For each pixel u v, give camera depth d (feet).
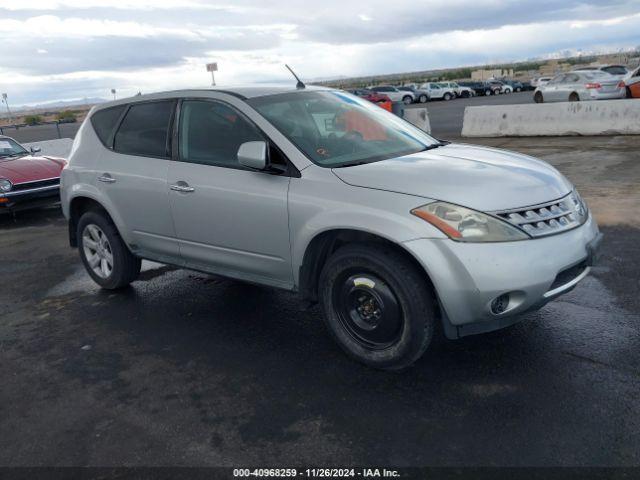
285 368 12.19
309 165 12.17
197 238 14.38
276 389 11.37
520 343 12.35
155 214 15.19
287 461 9.18
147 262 20.81
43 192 30.22
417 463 8.88
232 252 13.73
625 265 16.40
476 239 10.18
